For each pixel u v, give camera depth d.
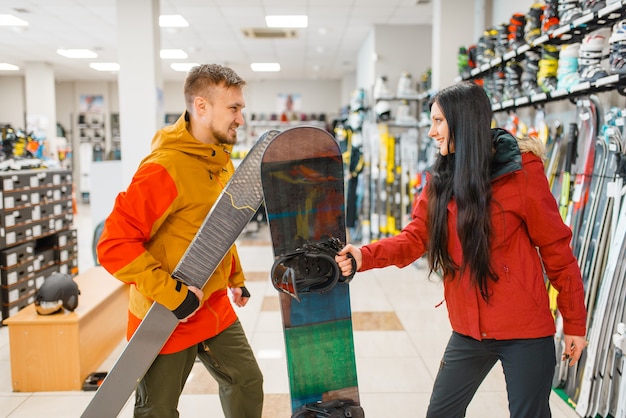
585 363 2.44
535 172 1.44
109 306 3.27
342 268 1.51
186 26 7.77
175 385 1.62
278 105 14.51
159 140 1.58
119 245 1.43
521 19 3.65
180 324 1.59
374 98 7.26
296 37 8.62
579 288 1.46
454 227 1.51
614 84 2.42
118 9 5.55
